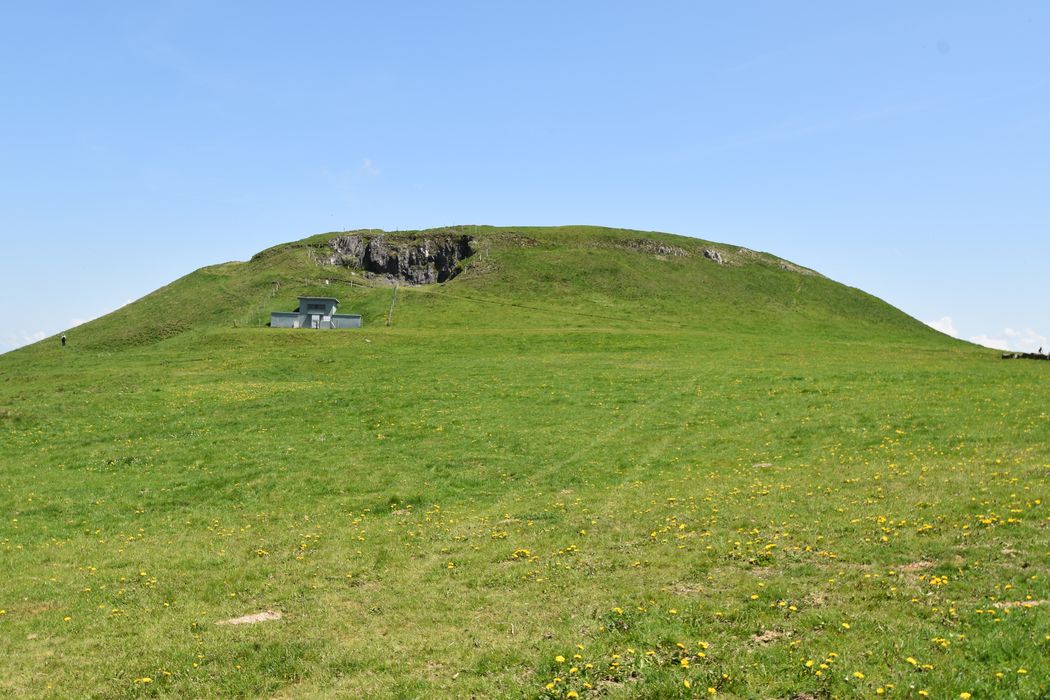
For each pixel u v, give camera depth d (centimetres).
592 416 4881
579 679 1423
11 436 4734
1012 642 1379
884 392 5075
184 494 3609
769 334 11956
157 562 2617
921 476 2898
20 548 2892
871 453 3541
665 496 3084
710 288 15225
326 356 7844
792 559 2078
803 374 6025
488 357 7756
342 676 1602
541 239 17075
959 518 2253
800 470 3338
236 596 2216
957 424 3931
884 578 1838
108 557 2725
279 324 11731
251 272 15875
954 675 1284
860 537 2195
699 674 1377
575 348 8462
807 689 1297
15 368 8562
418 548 2623
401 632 1825
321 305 11856
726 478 3319
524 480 3628
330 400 5516
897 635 1473
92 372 7219
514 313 12512
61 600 2262
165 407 5431
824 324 13438
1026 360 6975
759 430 4259
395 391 5834
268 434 4669
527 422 4781
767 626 1605
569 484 3509
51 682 1667
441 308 12812
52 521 3262
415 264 16450
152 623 2009
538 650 1597
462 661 1603
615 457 3922
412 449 4253
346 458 4112
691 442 4125
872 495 2697
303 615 2014
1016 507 2284
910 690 1248
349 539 2809
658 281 15212
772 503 2750
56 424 5000
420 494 3450
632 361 7250
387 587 2211
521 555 2431
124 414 5231
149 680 1634
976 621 1504
